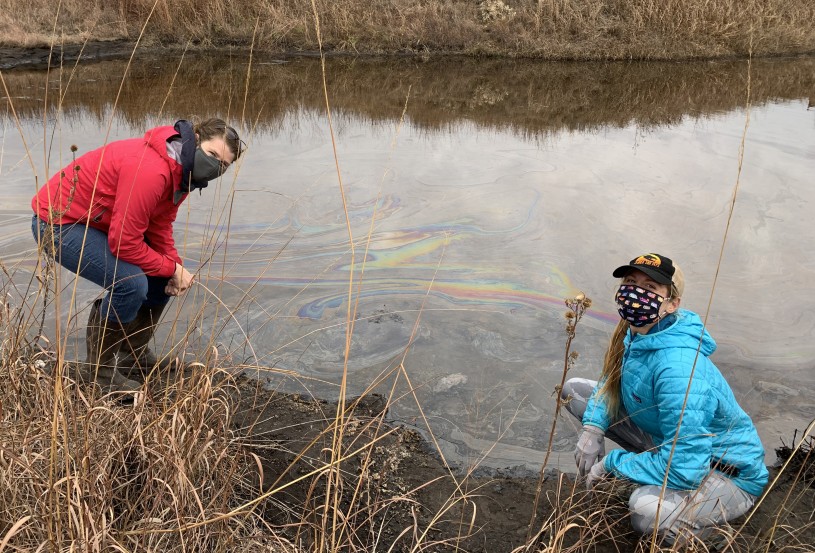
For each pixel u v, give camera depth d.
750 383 3.75
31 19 11.59
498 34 12.81
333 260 5.03
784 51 13.39
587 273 4.93
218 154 3.12
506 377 3.79
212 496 2.50
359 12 12.95
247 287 4.58
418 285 4.70
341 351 3.98
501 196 6.28
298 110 9.08
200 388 2.77
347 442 3.25
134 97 9.20
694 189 6.49
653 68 12.10
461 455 3.23
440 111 9.26
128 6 12.30
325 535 2.46
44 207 3.07
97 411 2.55
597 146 7.82
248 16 12.75
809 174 6.91
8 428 2.39
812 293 4.69
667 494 2.57
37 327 3.80
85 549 1.93
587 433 2.91
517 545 2.70
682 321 2.59
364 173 6.75
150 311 3.52
